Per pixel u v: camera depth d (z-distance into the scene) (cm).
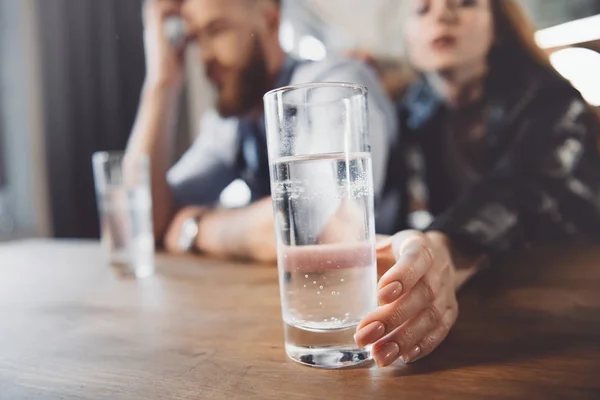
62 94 187
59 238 191
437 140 132
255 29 150
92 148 184
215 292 69
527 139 112
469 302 54
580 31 114
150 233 88
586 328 43
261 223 96
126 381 38
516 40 122
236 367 39
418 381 34
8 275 91
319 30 145
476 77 126
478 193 87
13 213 196
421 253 38
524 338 42
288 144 38
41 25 188
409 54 134
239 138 150
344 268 37
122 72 178
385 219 135
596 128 111
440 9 128
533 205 96
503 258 75
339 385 34
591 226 100
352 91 37
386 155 136
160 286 75
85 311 62
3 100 194
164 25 150
